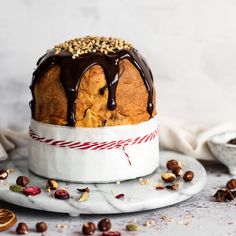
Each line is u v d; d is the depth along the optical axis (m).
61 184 0.96
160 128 1.14
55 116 0.96
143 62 0.99
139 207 0.91
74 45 0.98
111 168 0.96
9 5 1.17
